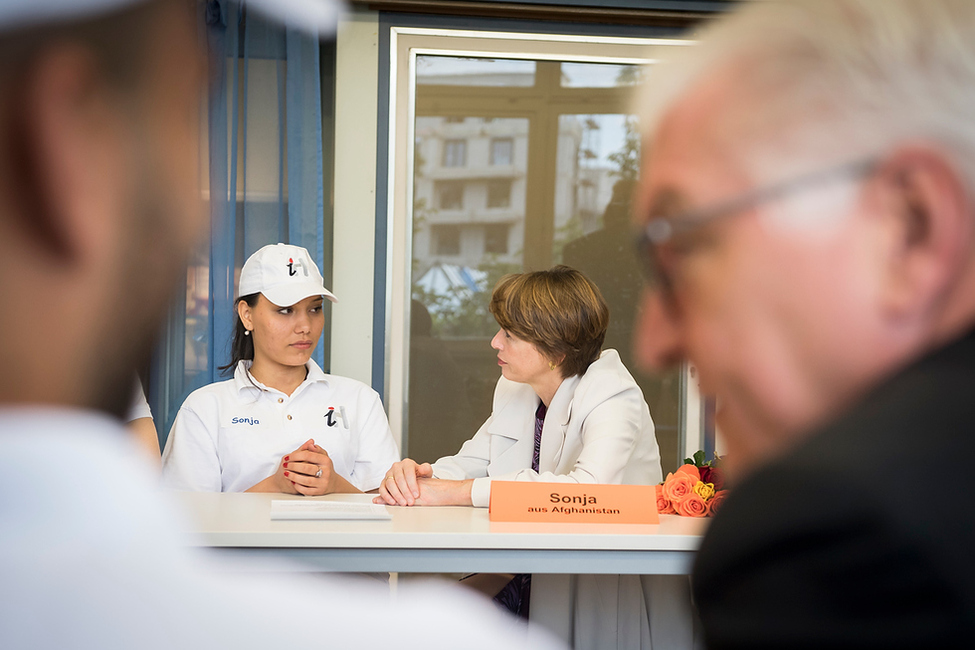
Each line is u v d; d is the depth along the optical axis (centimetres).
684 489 168
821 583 23
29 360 18
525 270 280
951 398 25
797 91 28
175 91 20
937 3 27
